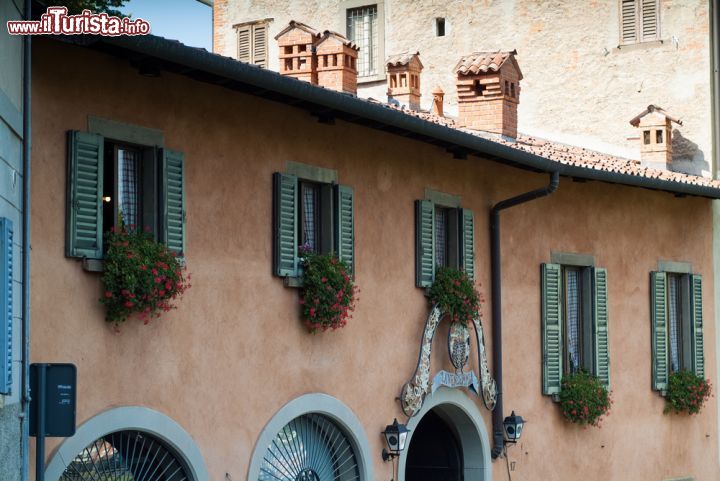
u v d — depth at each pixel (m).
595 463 19.81
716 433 23.02
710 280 23.11
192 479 12.58
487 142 16.03
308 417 14.72
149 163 12.29
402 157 16.19
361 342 15.30
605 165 20.27
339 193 14.85
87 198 11.40
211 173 13.05
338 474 15.14
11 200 9.68
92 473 11.74
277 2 27.66
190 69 12.20
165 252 11.94
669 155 24.05
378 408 15.53
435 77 26.12
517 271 18.44
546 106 25.33
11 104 9.68
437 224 17.09
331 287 14.30
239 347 13.32
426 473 17.67
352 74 19.53
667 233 21.97
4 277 9.12
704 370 22.66
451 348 16.67
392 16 26.61
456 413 17.14
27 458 9.73
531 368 18.56
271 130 13.94
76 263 11.32
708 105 24.05
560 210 19.45
